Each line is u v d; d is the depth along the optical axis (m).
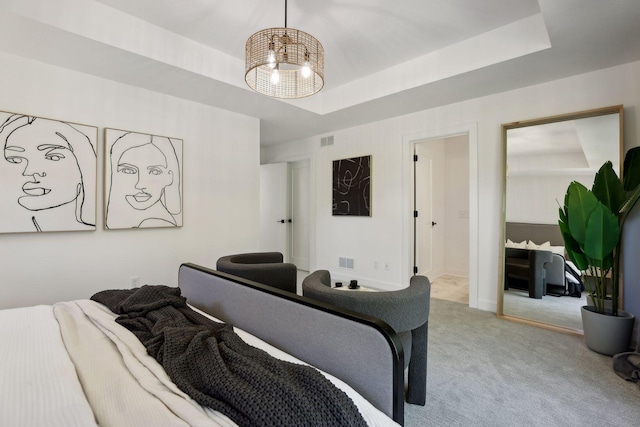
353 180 4.38
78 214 2.56
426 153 4.34
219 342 1.12
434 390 1.80
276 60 1.81
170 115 3.15
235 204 3.69
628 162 2.32
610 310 2.38
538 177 2.88
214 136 3.50
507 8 2.20
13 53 2.28
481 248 3.25
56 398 0.84
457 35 2.56
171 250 3.16
